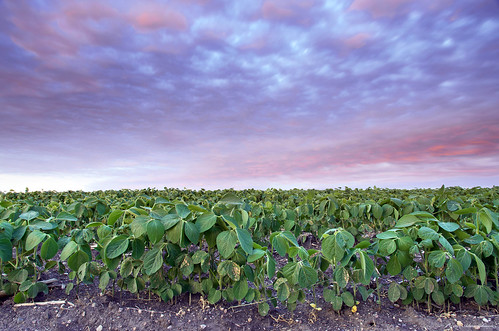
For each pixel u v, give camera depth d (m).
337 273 3.16
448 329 3.09
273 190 9.67
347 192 8.88
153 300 3.61
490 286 3.63
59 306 3.48
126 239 3.26
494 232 3.55
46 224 3.55
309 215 5.96
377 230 5.79
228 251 2.92
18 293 3.51
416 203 4.76
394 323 3.24
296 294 3.20
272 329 3.17
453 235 3.46
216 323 3.17
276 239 3.13
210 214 3.14
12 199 8.15
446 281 3.49
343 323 3.27
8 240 3.21
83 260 3.41
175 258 3.29
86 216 5.56
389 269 3.35
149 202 4.63
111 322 3.17
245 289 3.16
